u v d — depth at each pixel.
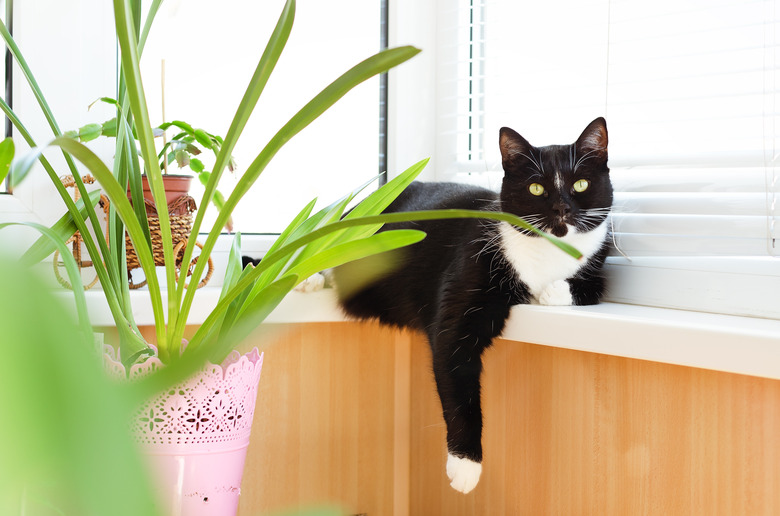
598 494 1.22
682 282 1.26
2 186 1.41
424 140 1.76
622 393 1.18
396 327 1.52
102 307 1.23
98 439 0.11
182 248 1.37
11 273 0.10
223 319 1.01
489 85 1.66
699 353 0.96
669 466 1.11
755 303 1.15
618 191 1.39
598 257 1.36
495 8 1.63
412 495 1.64
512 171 1.37
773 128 1.13
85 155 0.68
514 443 1.38
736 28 1.16
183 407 0.93
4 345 0.09
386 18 1.73
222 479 0.97
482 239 1.36
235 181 1.59
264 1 1.60
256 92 0.77
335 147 1.70
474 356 1.31
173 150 1.37
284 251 0.82
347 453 1.57
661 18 1.29
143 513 0.11
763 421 0.99
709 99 1.23
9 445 0.10
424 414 1.60
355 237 1.00
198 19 1.54
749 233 1.17
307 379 1.52
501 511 1.41
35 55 1.41
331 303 1.46
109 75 1.48
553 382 1.30
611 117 1.38
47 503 0.70
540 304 1.32
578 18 1.43
